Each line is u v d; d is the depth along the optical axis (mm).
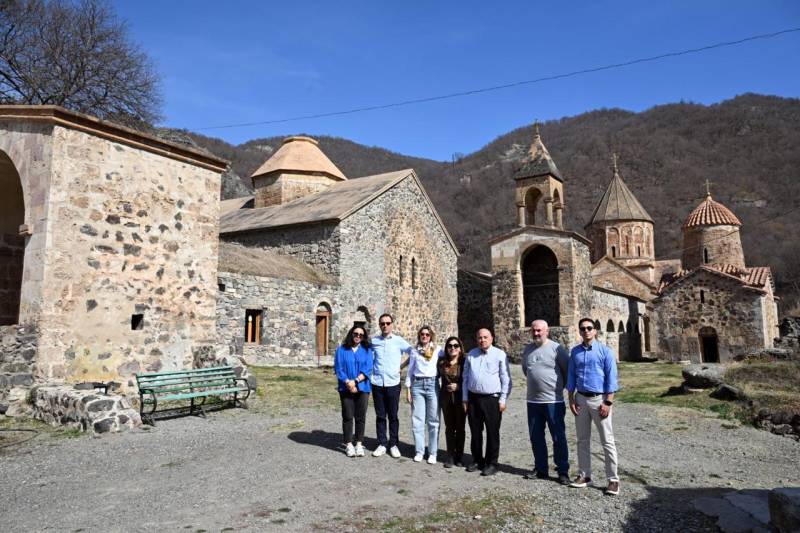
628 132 107312
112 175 10055
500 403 6348
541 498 5426
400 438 8125
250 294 17641
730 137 97062
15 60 25312
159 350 10641
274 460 6492
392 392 7008
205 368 10406
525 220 28844
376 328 22641
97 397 8086
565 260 25094
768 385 12078
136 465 6266
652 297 35531
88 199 9633
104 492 5336
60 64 25906
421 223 26359
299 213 23359
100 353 9641
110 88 27562
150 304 10547
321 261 21547
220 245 19109
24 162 9469
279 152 28797
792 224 66062
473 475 6219
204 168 11875
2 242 11945
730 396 11414
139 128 28953
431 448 6730
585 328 5918
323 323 20641
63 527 4438
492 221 78000
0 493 5316
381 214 23594
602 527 4648
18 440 7363
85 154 9648
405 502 5160
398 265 24391
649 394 13523
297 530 4402
